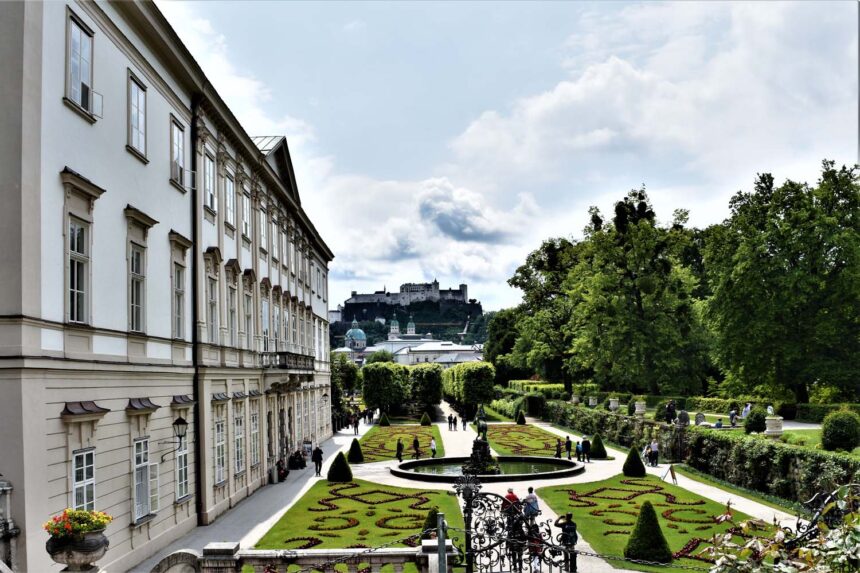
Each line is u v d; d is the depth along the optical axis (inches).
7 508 595.2
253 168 1536.7
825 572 326.0
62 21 701.9
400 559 577.0
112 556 770.8
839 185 2204.7
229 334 1323.8
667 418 2053.4
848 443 1178.6
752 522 368.8
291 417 1931.6
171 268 1017.5
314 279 2551.7
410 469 1766.7
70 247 714.8
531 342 3892.7
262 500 1350.9
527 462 1846.7
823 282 2132.1
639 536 871.7
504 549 765.9
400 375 3732.8
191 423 1086.4
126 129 861.2
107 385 777.6
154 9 907.4
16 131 626.8
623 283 2785.4
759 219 2310.5
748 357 2241.6
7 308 615.5
